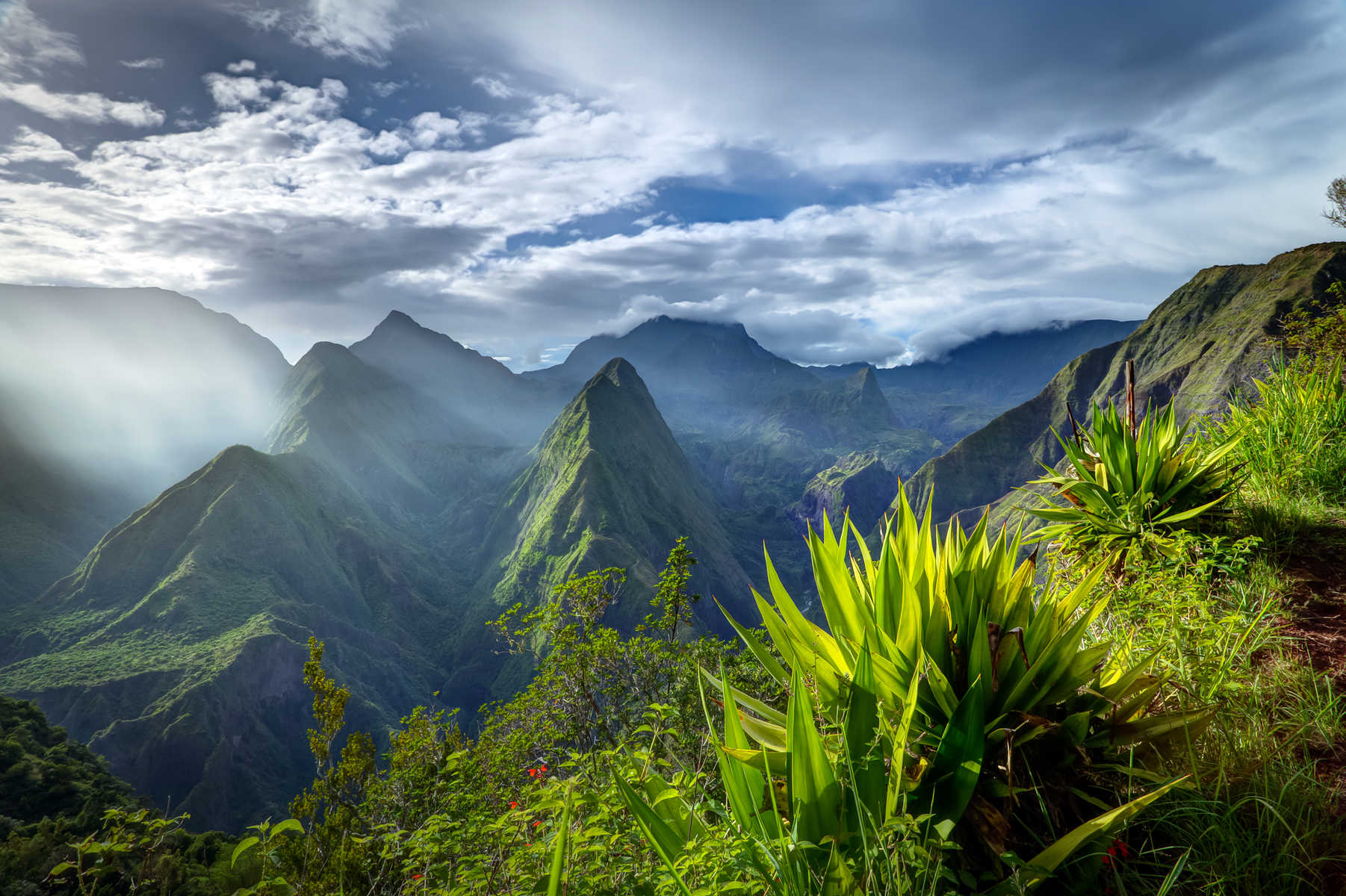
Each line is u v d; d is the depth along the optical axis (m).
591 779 3.19
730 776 2.10
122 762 113.94
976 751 2.01
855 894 1.66
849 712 2.08
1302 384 6.07
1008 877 1.94
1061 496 5.49
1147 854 2.08
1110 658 3.02
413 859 3.78
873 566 2.77
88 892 2.52
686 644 13.09
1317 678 2.70
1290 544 4.23
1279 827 1.96
